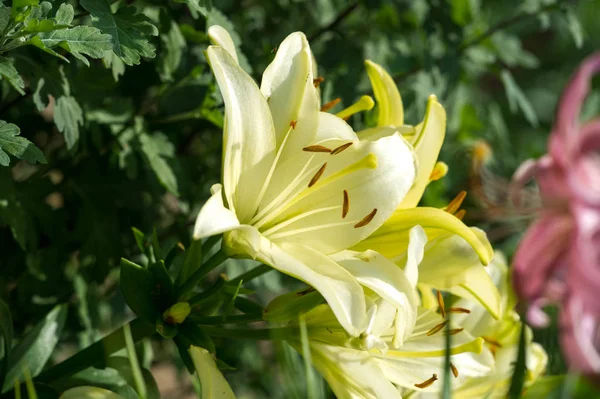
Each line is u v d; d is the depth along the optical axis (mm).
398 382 996
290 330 976
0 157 955
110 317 1285
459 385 1045
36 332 1008
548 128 2318
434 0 1293
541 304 1228
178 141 1335
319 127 979
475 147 1340
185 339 973
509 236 1399
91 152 1199
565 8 1382
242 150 962
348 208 963
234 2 1363
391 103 1024
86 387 964
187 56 1221
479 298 1006
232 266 1223
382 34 1373
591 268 1242
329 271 944
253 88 958
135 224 1252
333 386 976
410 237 951
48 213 1156
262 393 1447
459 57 1348
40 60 1102
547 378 1037
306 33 1386
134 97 1243
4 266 1206
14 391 996
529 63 1423
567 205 1277
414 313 948
